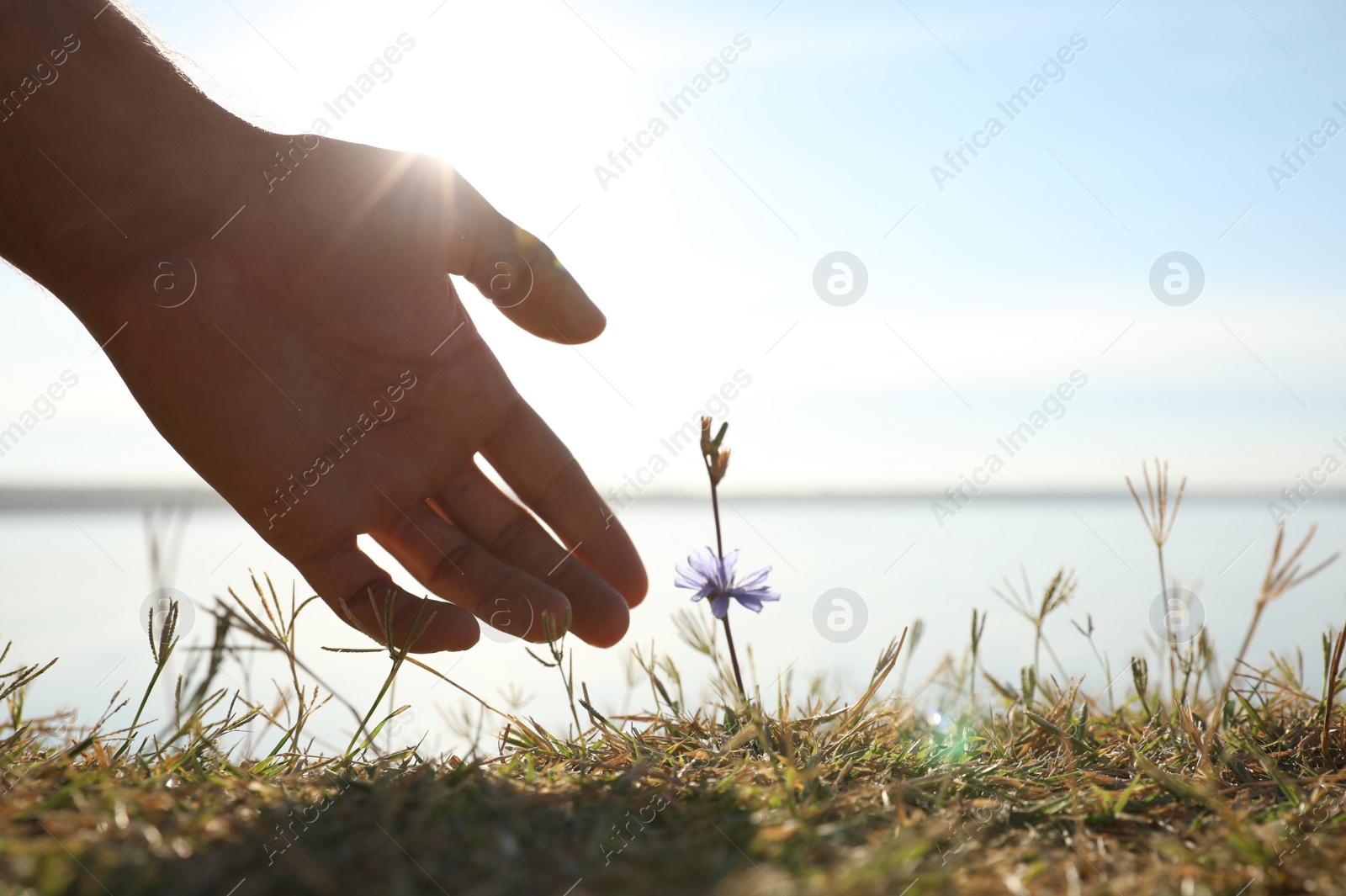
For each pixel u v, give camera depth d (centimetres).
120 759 36
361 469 45
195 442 44
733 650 39
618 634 45
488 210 46
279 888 26
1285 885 29
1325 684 37
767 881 26
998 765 37
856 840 32
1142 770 36
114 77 43
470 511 47
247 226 44
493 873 28
